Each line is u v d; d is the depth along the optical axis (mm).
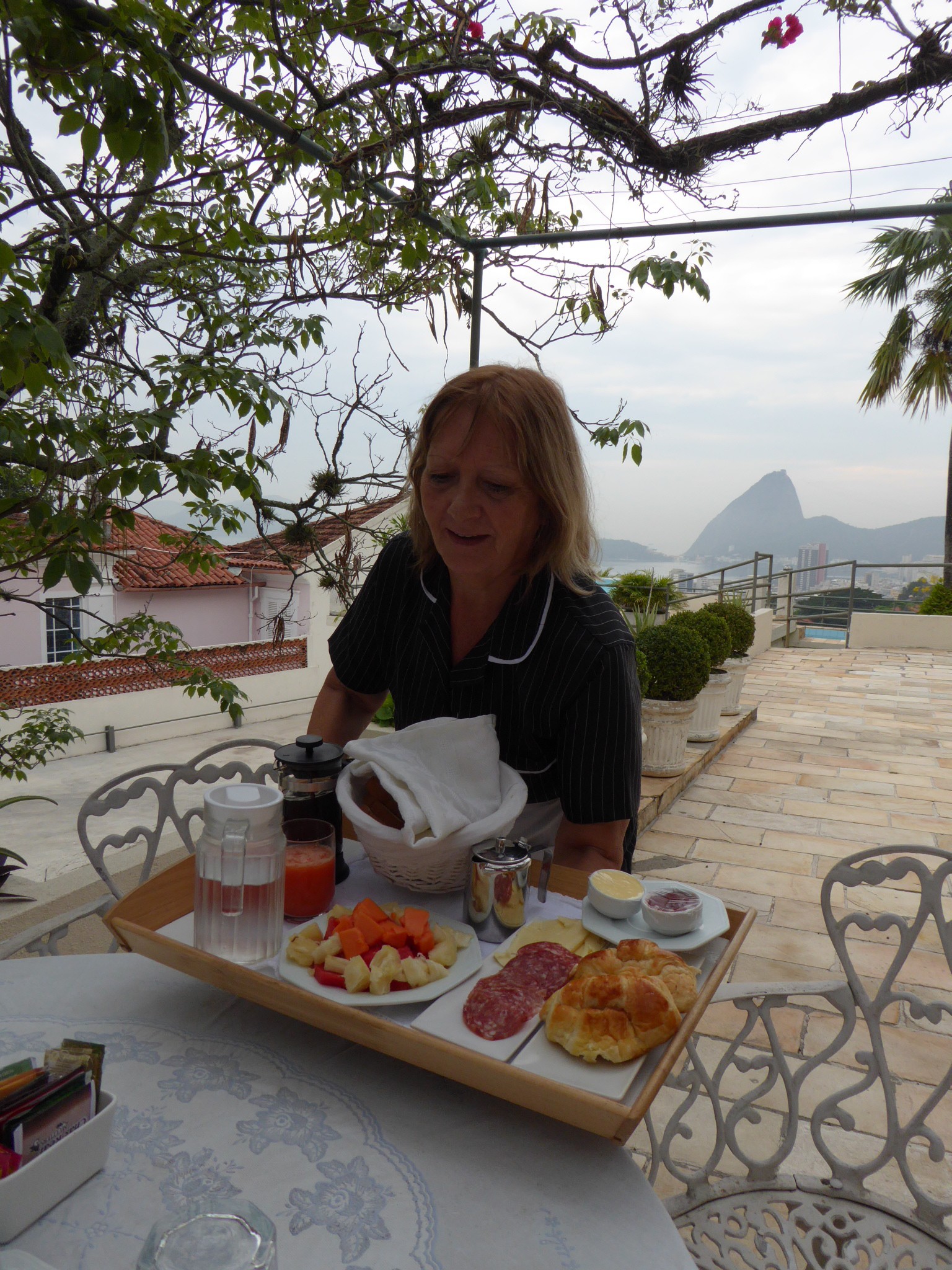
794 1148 2010
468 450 1199
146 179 1821
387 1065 987
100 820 8992
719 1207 1246
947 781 5363
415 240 2555
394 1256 720
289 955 1021
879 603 11773
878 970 2926
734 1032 2492
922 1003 1301
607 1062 844
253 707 15164
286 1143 851
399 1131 873
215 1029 1052
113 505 1750
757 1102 2176
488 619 1402
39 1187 741
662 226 2619
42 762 3434
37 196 1609
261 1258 610
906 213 2428
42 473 1827
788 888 3676
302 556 2354
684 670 4750
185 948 1030
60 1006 1101
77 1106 779
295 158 2182
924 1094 2219
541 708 1342
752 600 10633
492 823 1148
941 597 11570
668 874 3828
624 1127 784
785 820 4574
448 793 1186
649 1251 734
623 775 1329
